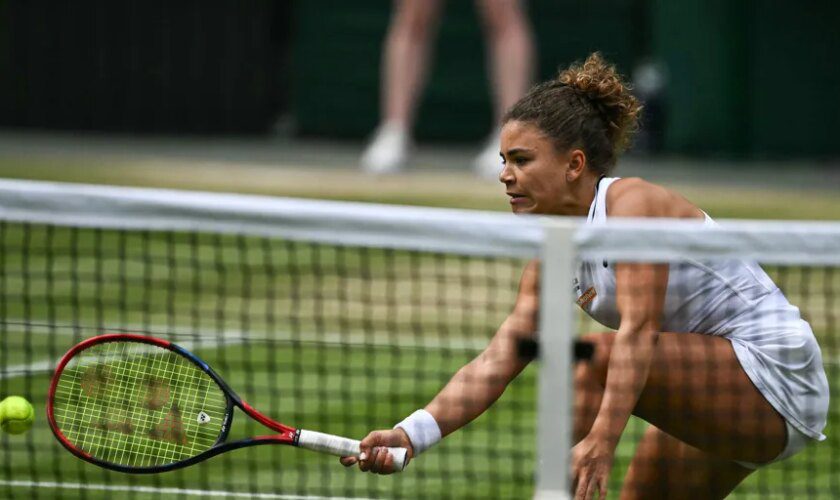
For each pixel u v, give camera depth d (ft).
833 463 64.08
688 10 239.09
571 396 39.83
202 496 57.00
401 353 87.71
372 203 172.45
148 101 262.47
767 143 241.35
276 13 258.98
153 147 240.53
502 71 213.46
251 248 127.65
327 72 256.52
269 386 76.64
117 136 260.01
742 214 168.45
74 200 42.98
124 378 48.55
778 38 238.89
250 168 212.02
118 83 261.65
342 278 83.35
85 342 44.45
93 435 46.85
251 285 112.16
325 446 43.29
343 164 224.33
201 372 46.65
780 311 44.14
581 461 40.93
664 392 43.29
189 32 260.42
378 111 257.14
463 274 121.29
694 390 43.16
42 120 262.06
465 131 254.88
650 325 41.27
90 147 236.02
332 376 80.12
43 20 258.98
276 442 43.34
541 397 39.52
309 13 254.27
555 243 39.50
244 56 260.62
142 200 42.70
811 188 202.39
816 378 44.29
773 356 43.32
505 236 40.01
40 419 68.44
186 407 46.91
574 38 245.24
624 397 40.86
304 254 126.31
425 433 43.86
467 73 253.24
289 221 41.73
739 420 43.50
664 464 48.03
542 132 43.14
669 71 241.55
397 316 102.32
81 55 260.42
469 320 101.30
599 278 43.86
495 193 189.88
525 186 43.60
